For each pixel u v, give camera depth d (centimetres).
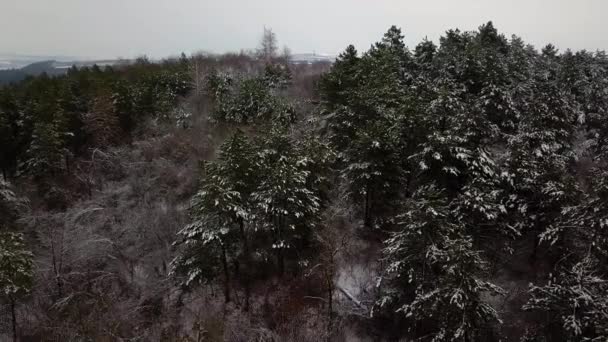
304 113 4047
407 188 2525
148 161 3588
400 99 2836
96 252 2647
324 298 2277
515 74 3369
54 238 2602
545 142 2409
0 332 2284
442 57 3722
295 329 2155
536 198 2022
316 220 2392
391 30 4100
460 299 1448
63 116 3597
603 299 1464
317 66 7050
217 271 2386
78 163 3669
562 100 2675
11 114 3641
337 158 2755
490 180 2023
